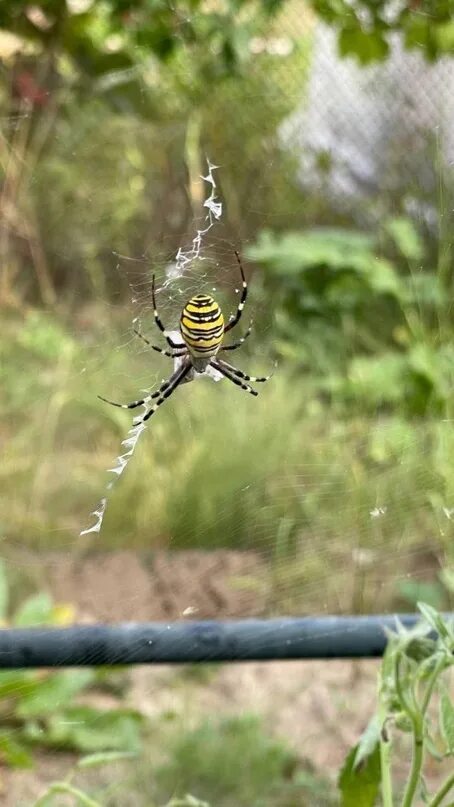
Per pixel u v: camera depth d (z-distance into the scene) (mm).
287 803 265
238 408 401
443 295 405
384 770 152
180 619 336
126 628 171
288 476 381
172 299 272
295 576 355
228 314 270
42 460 402
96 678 264
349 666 324
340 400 408
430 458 368
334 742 291
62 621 285
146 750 273
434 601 339
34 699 247
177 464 392
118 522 381
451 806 147
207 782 268
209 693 307
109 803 255
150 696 301
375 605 349
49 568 356
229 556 370
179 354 248
